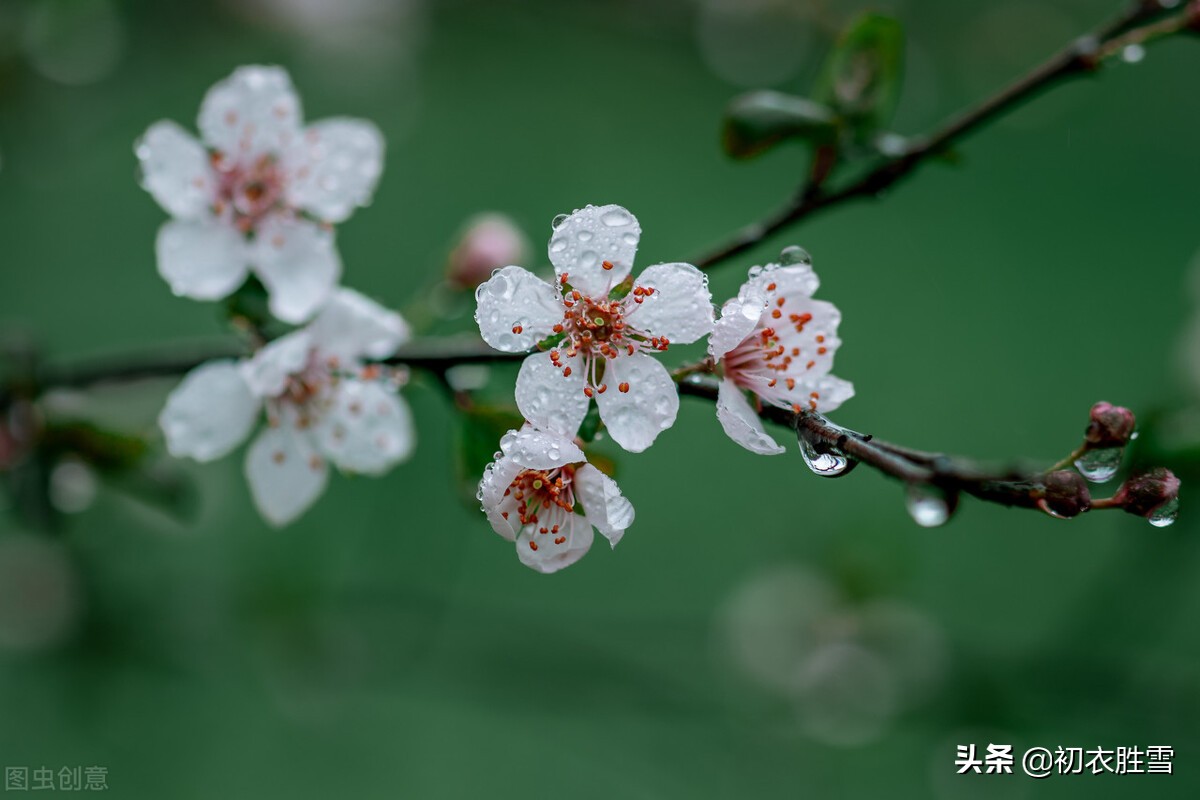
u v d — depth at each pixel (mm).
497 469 1386
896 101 1989
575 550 1438
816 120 1888
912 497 1281
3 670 3314
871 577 3383
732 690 3357
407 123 4680
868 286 4645
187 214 2039
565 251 1479
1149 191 4945
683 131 4832
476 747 3818
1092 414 1292
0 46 3275
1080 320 4680
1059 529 4008
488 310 1475
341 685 3180
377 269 4500
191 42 3598
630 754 3572
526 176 4742
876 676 3285
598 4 3936
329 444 1989
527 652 3262
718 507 4094
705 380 1460
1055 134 4969
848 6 3941
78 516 3141
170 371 2145
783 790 3422
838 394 1521
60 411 2283
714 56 3965
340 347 1911
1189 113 5000
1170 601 3156
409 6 3992
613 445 1689
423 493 3412
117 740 3588
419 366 1855
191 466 3312
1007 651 3223
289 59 4199
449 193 4656
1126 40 1864
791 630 3410
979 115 1918
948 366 4547
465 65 4555
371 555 3422
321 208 2070
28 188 4078
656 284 1461
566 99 4812
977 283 4723
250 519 3332
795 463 4062
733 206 4734
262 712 3770
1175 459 1672
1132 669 3117
